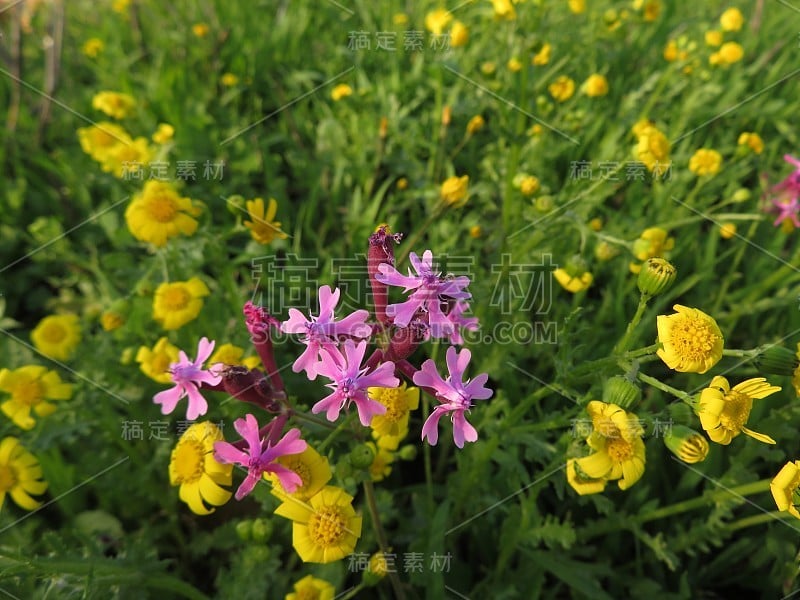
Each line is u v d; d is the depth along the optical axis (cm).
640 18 44
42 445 26
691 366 16
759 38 52
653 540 24
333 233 39
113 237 38
